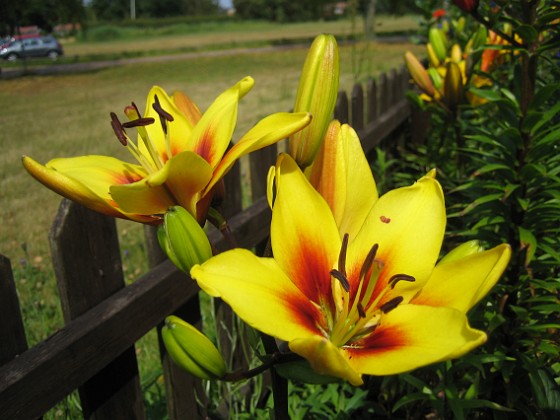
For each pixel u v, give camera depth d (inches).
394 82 54.8
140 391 22.7
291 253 12.0
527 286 22.2
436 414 24.8
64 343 18.3
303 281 12.0
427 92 35.3
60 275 19.3
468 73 33.1
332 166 12.7
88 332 19.1
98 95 146.9
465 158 37.6
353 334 11.6
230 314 28.5
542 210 21.8
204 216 12.4
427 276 11.9
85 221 20.0
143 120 12.2
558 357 21.3
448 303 11.4
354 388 25.6
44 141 92.0
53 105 133.0
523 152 22.1
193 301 25.6
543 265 22.0
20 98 148.7
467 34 44.6
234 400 27.0
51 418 24.4
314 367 9.6
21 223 55.5
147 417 27.6
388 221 12.6
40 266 45.0
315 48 12.0
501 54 34.0
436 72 34.6
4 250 49.0
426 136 56.1
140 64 229.1
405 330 11.0
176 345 11.6
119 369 21.6
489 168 21.9
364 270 11.5
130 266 44.4
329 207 12.6
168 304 22.9
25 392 16.9
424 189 12.6
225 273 10.7
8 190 66.4
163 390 30.5
